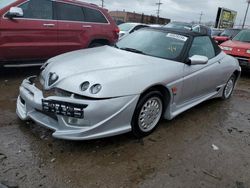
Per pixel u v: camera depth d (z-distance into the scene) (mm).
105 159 2998
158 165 2979
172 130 3867
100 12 7086
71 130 2973
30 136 3344
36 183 2535
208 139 3717
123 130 3184
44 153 3012
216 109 4992
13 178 2570
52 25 6035
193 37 4316
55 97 2988
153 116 3609
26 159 2877
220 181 2811
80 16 6617
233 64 5324
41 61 6156
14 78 5883
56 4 6137
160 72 3539
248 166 3141
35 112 3338
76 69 3234
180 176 2822
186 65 3965
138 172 2828
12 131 3434
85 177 2680
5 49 5453
